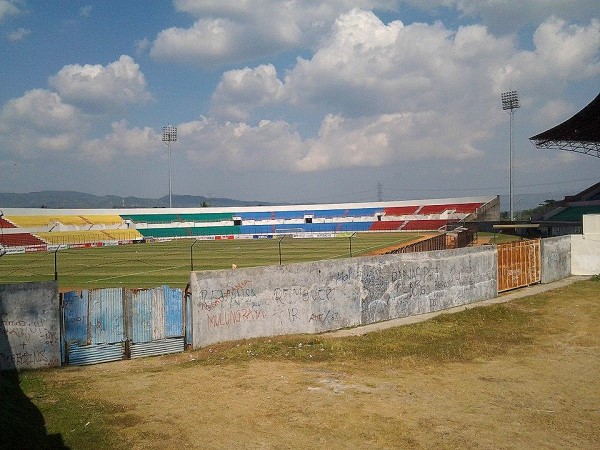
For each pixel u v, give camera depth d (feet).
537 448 30.71
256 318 58.34
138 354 51.78
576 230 180.45
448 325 65.57
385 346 54.90
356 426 33.63
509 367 47.83
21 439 29.91
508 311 73.15
